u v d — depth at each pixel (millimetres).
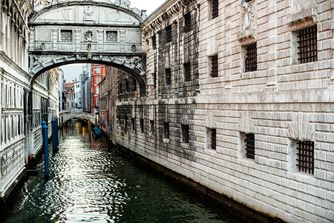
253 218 15422
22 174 23891
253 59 15891
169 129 25359
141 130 32719
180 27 23672
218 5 18641
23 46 27172
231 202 17203
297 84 12773
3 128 17672
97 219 17156
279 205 13742
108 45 31984
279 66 13758
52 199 20516
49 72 56875
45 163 25578
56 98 82812
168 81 26500
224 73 17969
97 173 27984
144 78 32062
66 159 35406
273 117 14062
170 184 23797
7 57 17859
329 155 11445
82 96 147000
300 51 13078
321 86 11727
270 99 14109
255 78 15320
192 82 21719
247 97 15688
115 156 37656
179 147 23516
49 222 16766
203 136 20188
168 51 25938
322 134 11695
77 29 31656
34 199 20531
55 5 31125
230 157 17297
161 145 27016
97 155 38469
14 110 21250
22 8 25062
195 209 18141
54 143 39750
